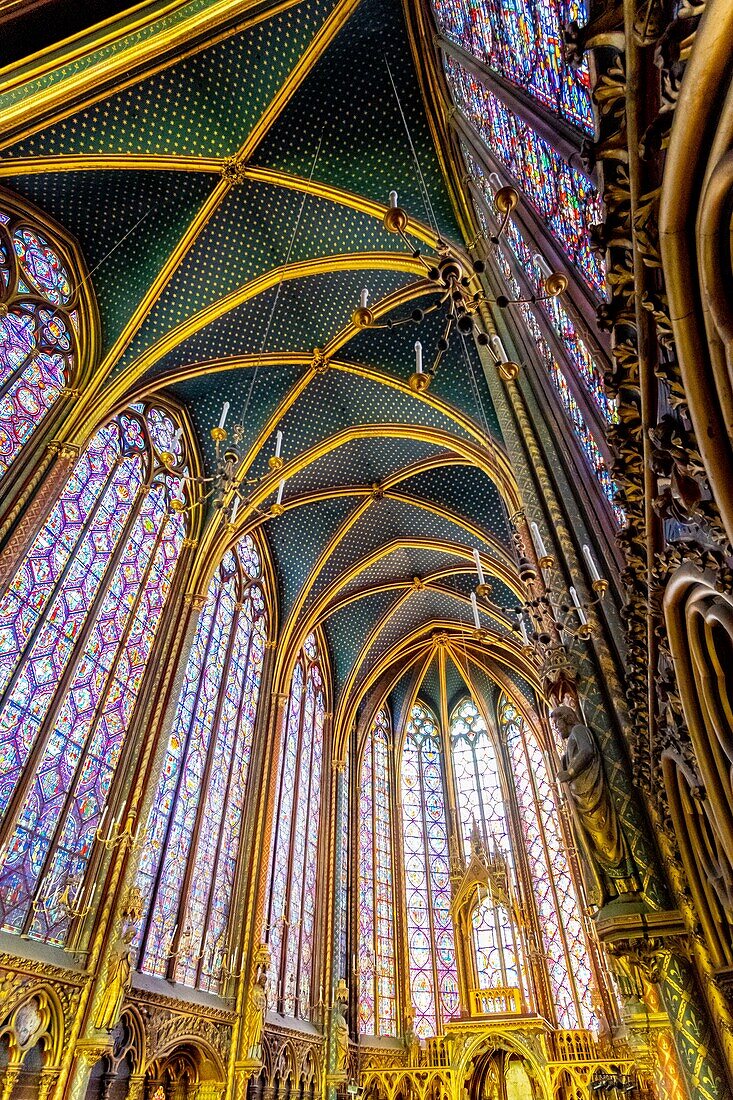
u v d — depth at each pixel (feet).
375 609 74.23
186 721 45.65
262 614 62.08
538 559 27.81
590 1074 52.39
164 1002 36.27
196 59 36.83
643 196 7.48
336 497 63.10
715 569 9.38
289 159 42.63
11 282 37.81
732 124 5.73
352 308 50.57
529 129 22.97
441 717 82.84
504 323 39.65
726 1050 17.46
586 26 7.63
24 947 28.71
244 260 45.91
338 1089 52.65
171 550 48.26
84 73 30.96
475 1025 57.72
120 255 43.57
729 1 5.05
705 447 8.02
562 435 31.09
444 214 44.16
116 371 42.96
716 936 17.80
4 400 35.76
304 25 37.04
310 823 62.49
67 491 38.65
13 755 30.60
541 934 64.44
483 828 73.82
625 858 20.25
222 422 34.83
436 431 55.72
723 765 13.14
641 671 17.72
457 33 36.50
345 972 59.82
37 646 33.53
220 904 45.47
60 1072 28.32
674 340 7.93
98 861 34.50
